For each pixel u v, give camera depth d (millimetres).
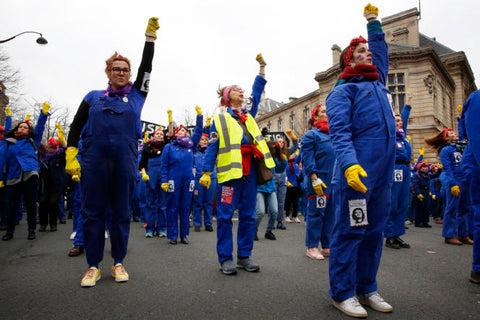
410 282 2979
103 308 2271
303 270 3408
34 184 5637
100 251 3002
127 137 3016
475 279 2945
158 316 2129
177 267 3500
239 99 3543
